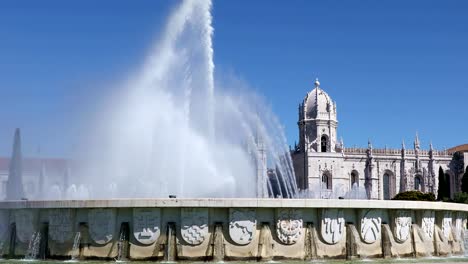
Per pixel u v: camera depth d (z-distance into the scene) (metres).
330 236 23.27
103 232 22.52
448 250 27.27
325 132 134.50
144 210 22.28
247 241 22.22
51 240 23.53
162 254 22.02
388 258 24.22
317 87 137.62
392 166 136.25
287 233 22.64
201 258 22.02
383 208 24.30
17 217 24.84
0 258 24.66
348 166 133.50
